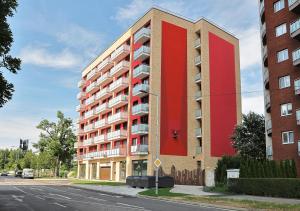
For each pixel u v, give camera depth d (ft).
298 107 104.27
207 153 160.76
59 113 272.72
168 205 63.16
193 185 128.88
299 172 100.94
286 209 52.85
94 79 240.73
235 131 155.33
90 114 228.22
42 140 268.62
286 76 110.22
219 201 67.15
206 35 173.47
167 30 167.94
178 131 160.76
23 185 132.46
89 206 57.93
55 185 139.23
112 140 189.16
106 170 198.70
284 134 107.96
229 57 183.42
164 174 146.72
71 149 269.85
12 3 39.99
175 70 166.50
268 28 118.73
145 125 157.07
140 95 165.48
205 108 164.96
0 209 50.93
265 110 124.77
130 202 68.39
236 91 182.39
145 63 169.27
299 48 103.50
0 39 39.32
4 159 467.52
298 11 108.37
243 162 91.04
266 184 78.69
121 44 197.57
